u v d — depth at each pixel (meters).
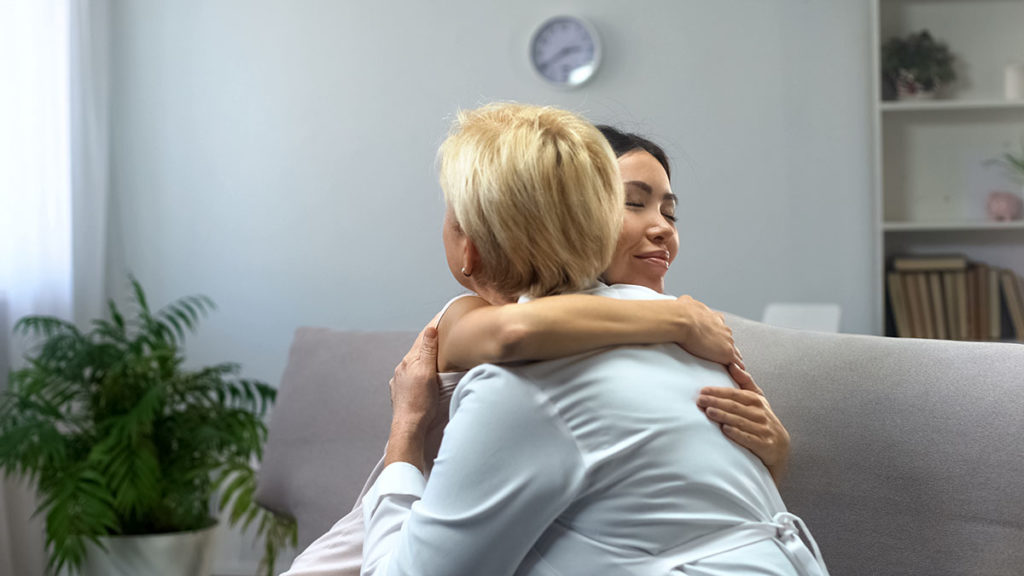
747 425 1.06
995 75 3.88
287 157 4.08
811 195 3.92
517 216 1.04
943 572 1.36
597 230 1.06
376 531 1.12
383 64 4.05
